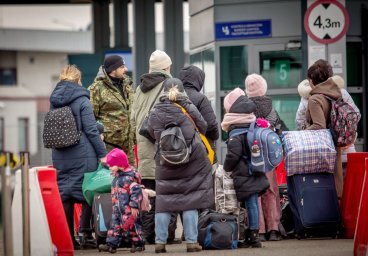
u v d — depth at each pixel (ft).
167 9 146.72
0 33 378.32
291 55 116.37
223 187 72.49
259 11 116.57
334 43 106.93
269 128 71.51
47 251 63.05
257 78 77.05
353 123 77.10
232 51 117.60
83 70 174.91
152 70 77.51
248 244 71.87
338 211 76.89
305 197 76.69
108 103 80.18
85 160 75.46
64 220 64.59
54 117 75.10
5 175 57.77
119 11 167.32
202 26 123.03
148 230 77.46
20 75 399.03
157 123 68.08
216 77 117.70
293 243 74.59
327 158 76.59
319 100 77.51
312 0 108.27
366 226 61.62
